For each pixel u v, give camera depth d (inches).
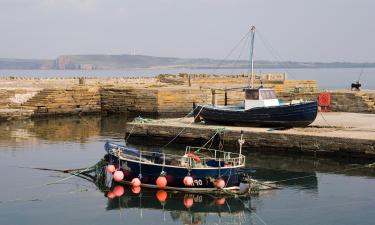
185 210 804.0
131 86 2188.7
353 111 1764.3
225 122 1323.8
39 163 1112.2
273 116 1255.5
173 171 871.1
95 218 772.0
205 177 860.6
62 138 1432.1
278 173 1002.1
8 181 964.0
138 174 903.1
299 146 1120.8
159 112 1920.5
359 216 765.3
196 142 1261.1
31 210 803.4
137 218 772.6
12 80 2551.7
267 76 2556.6
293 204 821.2
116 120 1847.9
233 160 910.4
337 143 1074.1
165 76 2635.3
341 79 5698.8
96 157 1174.3
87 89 2021.4
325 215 770.8
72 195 876.6
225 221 761.0
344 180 944.3
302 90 1972.2
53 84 2412.6
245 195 864.9
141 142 1339.8
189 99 1941.4
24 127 1656.0
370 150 1037.2
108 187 911.0
